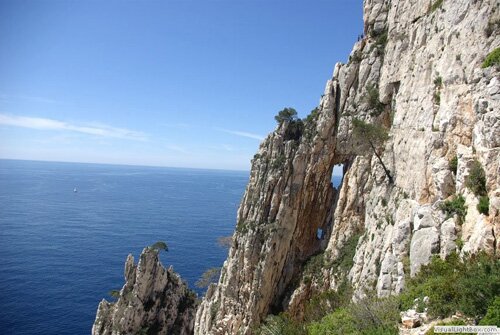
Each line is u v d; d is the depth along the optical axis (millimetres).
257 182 75562
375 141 53094
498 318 18719
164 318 86000
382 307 27531
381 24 64000
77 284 138125
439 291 23266
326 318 35094
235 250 74562
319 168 69188
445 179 31484
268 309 67812
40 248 181125
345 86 66438
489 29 29375
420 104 41844
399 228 36344
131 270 87688
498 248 22906
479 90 27156
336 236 63625
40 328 106000
